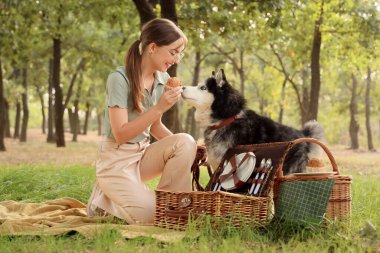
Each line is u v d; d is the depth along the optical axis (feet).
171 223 12.23
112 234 11.08
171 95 13.08
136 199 13.37
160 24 13.44
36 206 16.07
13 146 79.10
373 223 12.80
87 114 158.20
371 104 128.77
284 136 14.80
